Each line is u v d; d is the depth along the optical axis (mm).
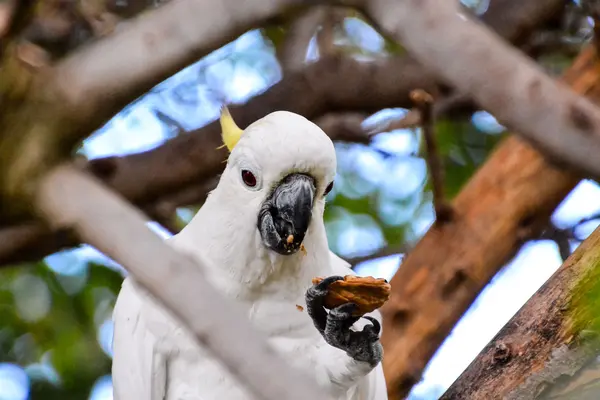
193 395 8984
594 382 7629
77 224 4285
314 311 8188
